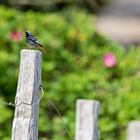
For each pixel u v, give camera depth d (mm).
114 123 11828
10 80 12500
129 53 13711
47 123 11914
